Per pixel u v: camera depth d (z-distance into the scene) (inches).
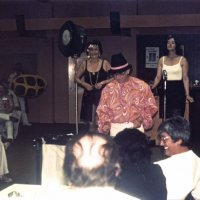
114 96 154.9
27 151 296.0
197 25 384.2
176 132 101.2
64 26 226.8
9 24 412.2
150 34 425.4
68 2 439.5
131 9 429.4
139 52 433.4
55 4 441.7
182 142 101.8
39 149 134.9
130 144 89.7
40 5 445.1
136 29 414.3
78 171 47.7
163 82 230.4
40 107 453.4
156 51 428.5
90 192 47.8
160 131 103.6
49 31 431.8
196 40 417.4
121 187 86.7
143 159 89.4
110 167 48.2
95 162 47.9
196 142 321.1
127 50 434.6
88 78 211.0
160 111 242.1
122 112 153.7
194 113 324.8
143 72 433.4
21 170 241.9
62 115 450.6
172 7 420.2
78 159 48.1
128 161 88.8
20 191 56.9
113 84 156.3
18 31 411.8
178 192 97.9
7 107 270.7
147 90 154.9
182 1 417.7
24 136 360.2
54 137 139.4
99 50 212.4
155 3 424.5
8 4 449.7
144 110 155.0
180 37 419.2
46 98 451.8
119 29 392.8
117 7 432.5
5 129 269.9
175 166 99.1
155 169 89.4
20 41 451.8
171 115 229.8
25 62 454.3
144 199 85.5
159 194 86.7
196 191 100.3
